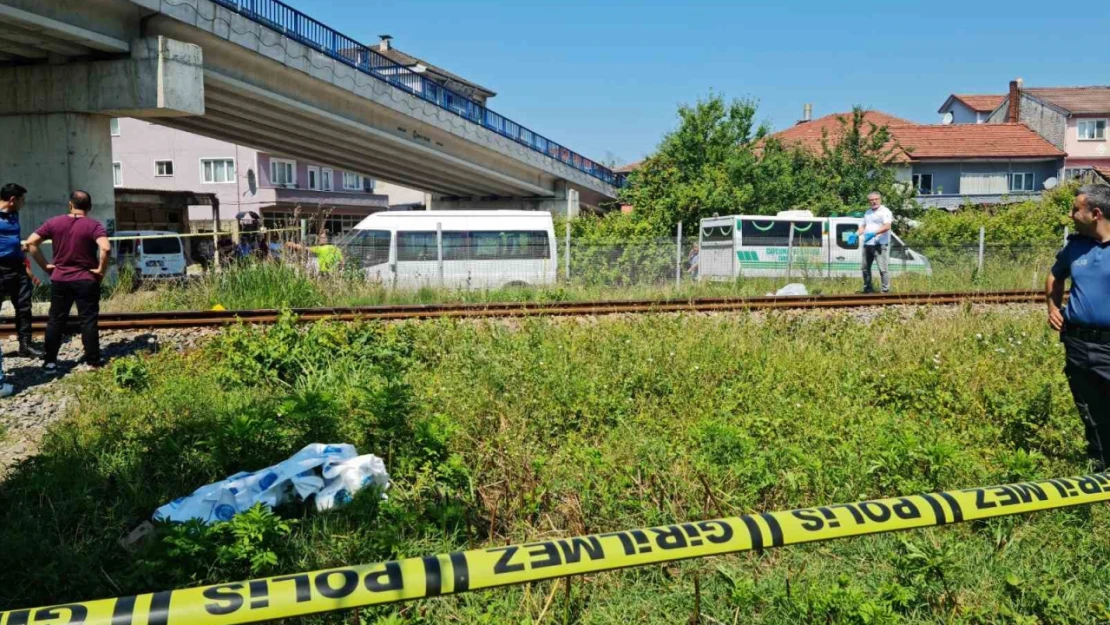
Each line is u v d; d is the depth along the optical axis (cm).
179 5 2123
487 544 439
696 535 250
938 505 279
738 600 367
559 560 235
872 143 3300
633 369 764
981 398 685
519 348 874
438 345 920
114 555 421
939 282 1711
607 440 600
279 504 470
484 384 722
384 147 3478
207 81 2373
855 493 488
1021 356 879
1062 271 546
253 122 2964
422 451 521
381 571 222
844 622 350
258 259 1378
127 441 579
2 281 862
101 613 203
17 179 2147
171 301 1280
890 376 738
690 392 727
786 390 720
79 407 691
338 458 492
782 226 1977
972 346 932
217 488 468
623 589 384
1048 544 435
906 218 3144
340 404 639
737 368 800
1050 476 519
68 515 461
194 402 683
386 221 1758
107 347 934
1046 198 3148
